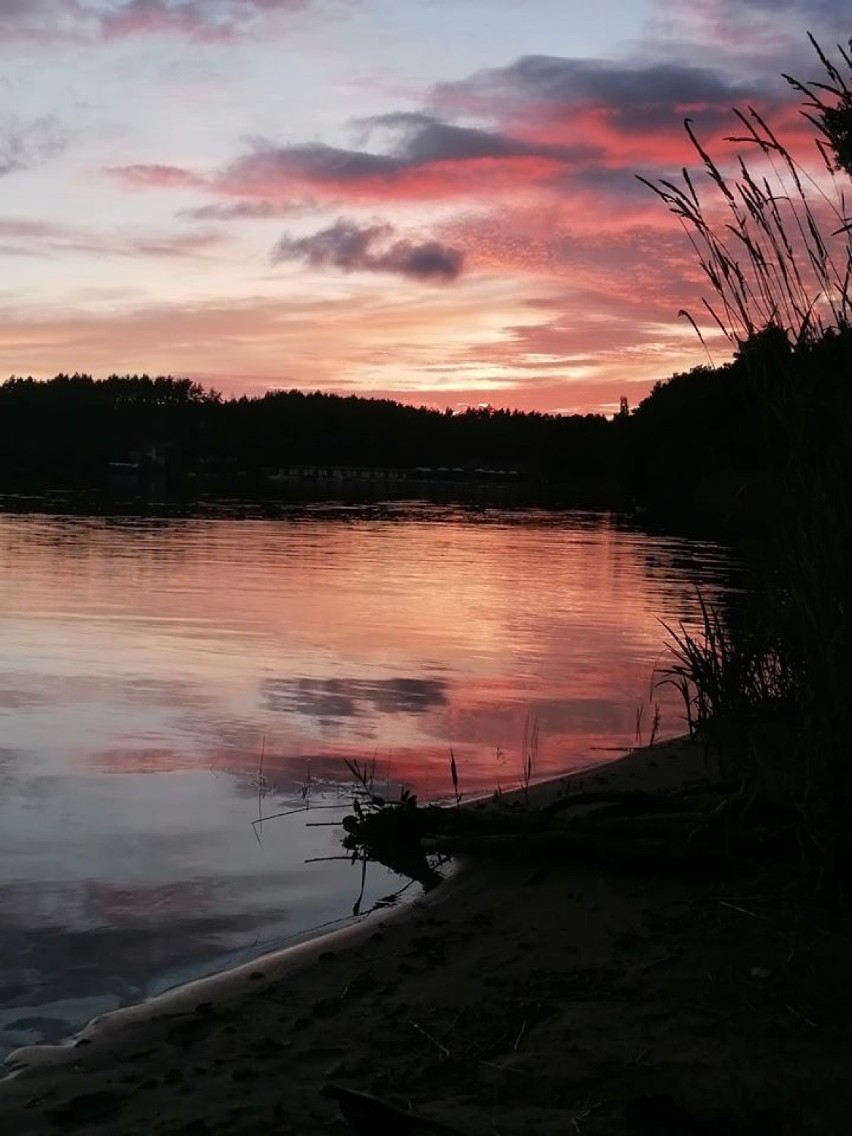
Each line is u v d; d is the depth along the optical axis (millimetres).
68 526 19641
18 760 4602
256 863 3537
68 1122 1981
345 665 7148
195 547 16078
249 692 6180
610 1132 1884
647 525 26406
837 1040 2176
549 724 5660
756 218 3031
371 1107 1849
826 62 3117
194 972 2729
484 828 3715
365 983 2613
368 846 3744
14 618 8641
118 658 7086
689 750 4945
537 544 19266
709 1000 2383
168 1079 2127
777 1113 1896
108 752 4781
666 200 3078
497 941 2881
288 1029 2373
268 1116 1977
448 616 9672
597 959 2689
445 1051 2223
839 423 2789
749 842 3180
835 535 2705
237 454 84062
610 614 9953
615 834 3434
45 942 2871
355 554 16000
